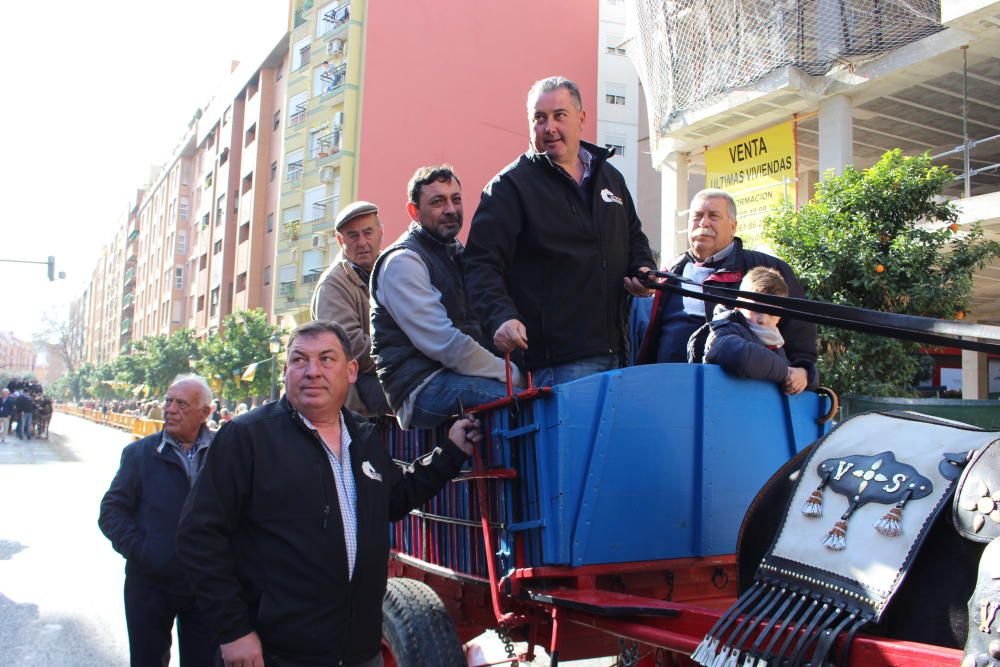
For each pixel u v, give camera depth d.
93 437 40.16
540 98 3.74
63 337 143.38
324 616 2.69
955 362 17.12
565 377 3.72
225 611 2.62
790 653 2.10
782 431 3.52
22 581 8.69
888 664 1.88
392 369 3.94
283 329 36.59
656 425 3.17
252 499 2.74
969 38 11.32
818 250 9.74
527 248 3.78
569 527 2.96
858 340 9.50
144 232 82.56
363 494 2.87
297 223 34.09
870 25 12.62
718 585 3.42
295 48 36.69
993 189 16.89
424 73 30.94
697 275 4.32
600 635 3.32
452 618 3.71
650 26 15.62
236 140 48.59
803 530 2.31
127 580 4.27
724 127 14.46
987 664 1.60
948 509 2.00
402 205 30.52
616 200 3.88
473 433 3.19
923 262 9.62
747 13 13.56
